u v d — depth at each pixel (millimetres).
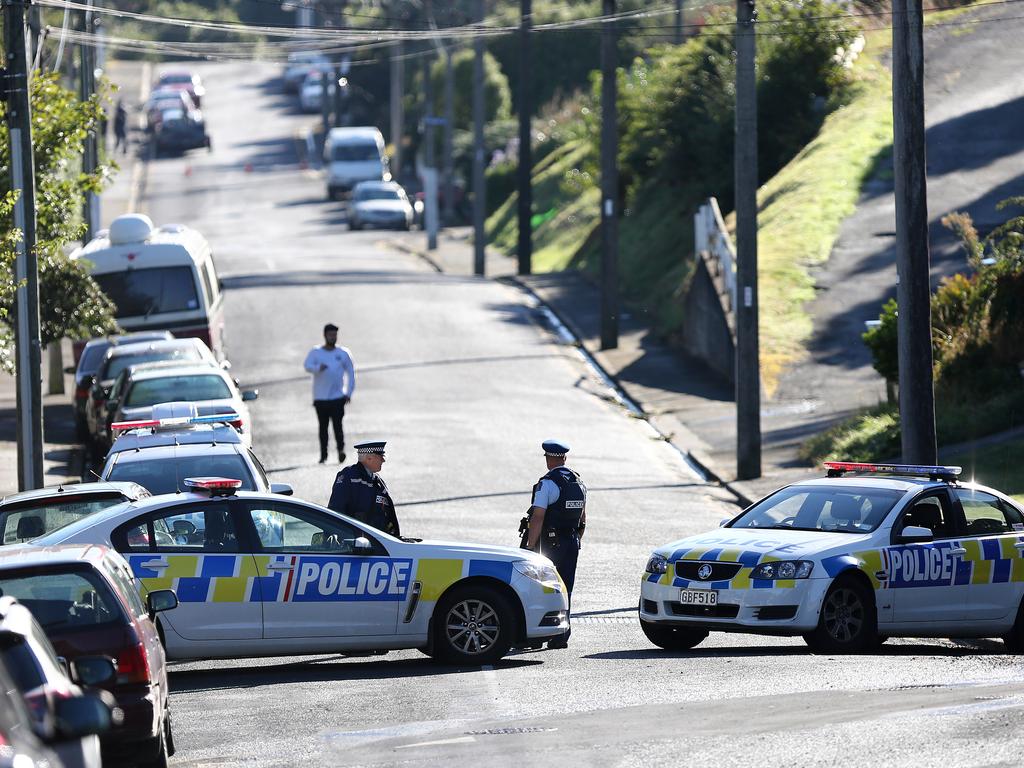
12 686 22594
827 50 179750
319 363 96500
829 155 164000
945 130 160750
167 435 67500
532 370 133125
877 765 31594
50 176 98250
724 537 55688
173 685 49312
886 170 159875
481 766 32812
